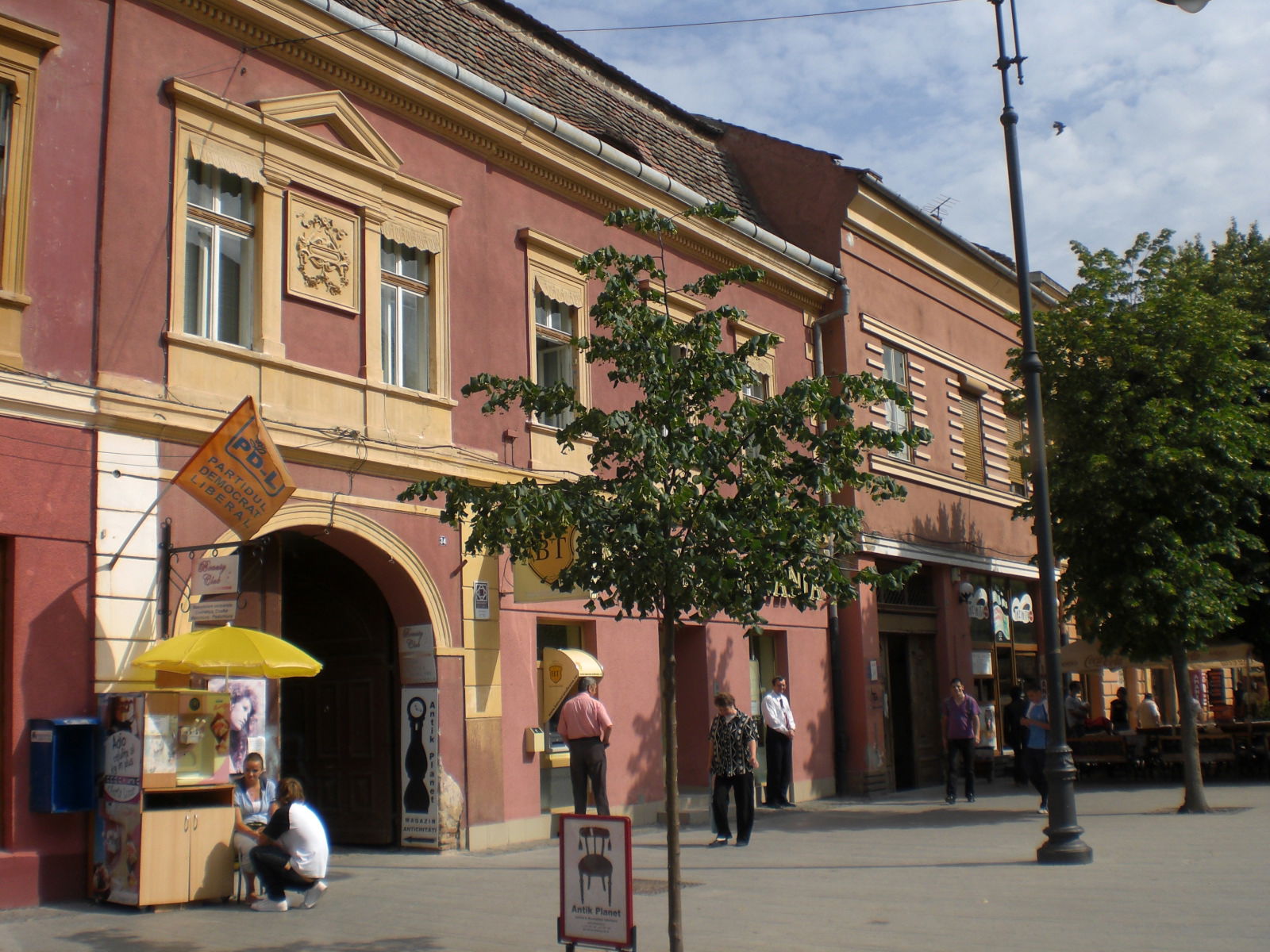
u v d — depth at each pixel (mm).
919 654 22062
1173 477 17078
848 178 20922
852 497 20047
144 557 10438
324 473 12203
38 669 9656
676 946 7094
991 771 22906
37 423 9867
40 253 10078
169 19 11352
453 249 14156
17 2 10164
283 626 14422
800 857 12586
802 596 7746
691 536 7645
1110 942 8000
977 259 24797
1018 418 18969
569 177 15828
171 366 10930
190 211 11461
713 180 20453
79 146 10461
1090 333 17812
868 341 21281
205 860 9867
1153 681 33344
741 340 18734
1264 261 22359
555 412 8164
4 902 9250
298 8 12359
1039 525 12547
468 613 13633
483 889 10703
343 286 12742
